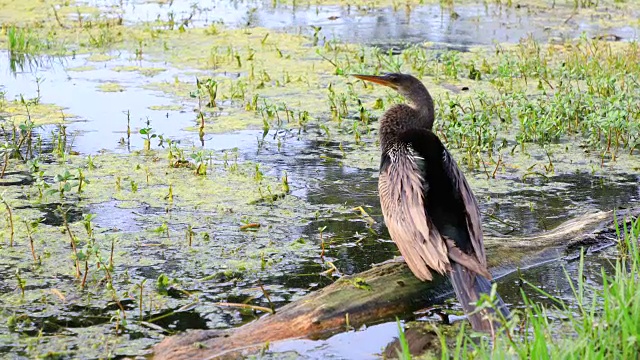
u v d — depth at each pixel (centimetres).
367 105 1738
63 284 991
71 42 2170
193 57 2069
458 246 938
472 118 1485
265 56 2088
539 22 2486
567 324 895
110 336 884
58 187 1269
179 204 1225
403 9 2686
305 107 1720
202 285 999
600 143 1512
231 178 1332
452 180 980
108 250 1076
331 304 927
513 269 1062
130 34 2256
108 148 1456
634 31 2350
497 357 744
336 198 1269
